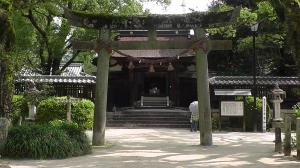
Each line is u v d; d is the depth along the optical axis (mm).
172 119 27938
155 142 16422
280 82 28250
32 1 12609
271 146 15000
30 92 15477
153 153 12609
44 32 28484
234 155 12180
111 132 21938
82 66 42469
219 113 25000
